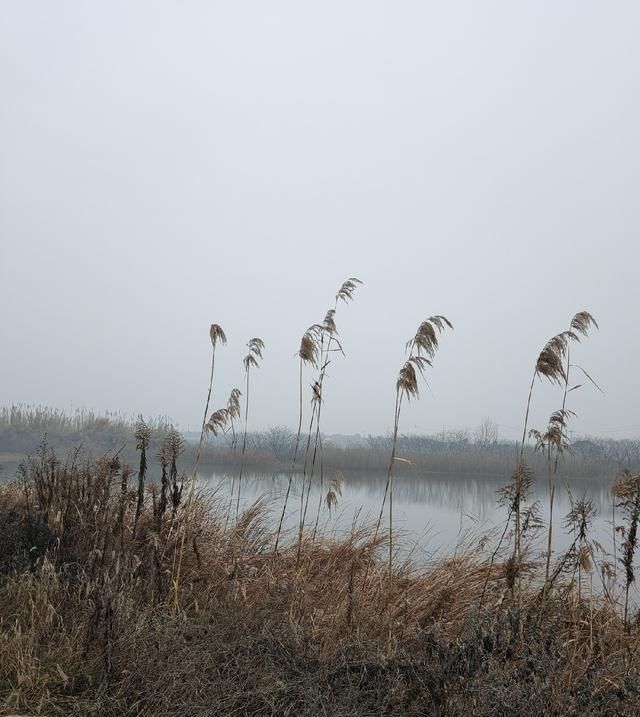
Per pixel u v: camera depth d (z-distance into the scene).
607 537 7.61
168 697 4.94
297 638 5.86
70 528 7.82
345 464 38.44
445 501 23.67
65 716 4.83
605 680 5.08
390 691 4.94
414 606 6.91
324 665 5.41
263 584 7.45
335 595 7.24
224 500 10.02
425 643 5.57
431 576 7.61
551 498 6.41
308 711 4.76
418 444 43.62
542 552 7.08
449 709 4.73
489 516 17.34
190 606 6.90
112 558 6.92
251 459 22.31
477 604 6.90
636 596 6.75
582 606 6.68
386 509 18.44
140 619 5.90
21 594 6.39
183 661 5.31
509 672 4.95
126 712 4.88
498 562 7.96
